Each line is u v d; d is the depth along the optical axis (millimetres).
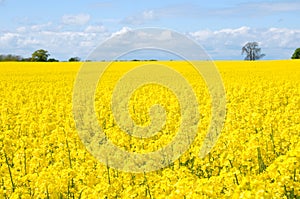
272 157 9617
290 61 63938
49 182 7984
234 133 11383
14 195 7832
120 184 8461
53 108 21828
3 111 20828
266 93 24969
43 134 14734
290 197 7207
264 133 12086
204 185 6648
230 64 59562
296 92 25047
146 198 7625
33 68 53125
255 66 55062
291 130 12000
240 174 7957
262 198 5906
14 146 12539
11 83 35781
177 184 6750
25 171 10000
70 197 8195
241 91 25625
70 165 10695
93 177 8516
